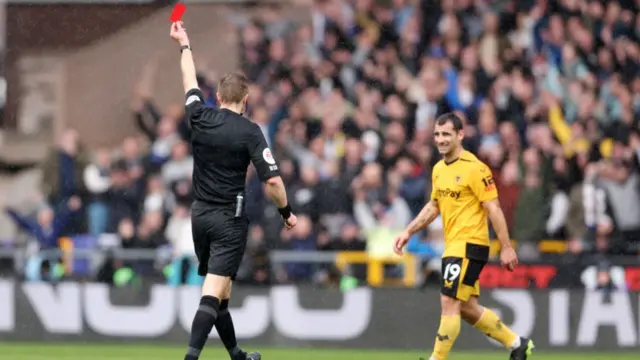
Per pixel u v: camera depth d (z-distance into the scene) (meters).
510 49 51.62
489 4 52.53
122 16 50.25
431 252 42.09
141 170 46.25
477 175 26.50
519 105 49.12
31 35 50.22
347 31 51.59
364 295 39.78
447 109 48.22
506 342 27.61
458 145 26.86
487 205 26.50
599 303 39.50
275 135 47.69
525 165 44.88
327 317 39.75
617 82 51.25
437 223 42.34
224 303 24.66
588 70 51.56
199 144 23.86
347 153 45.00
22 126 50.31
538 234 43.97
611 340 39.41
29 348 38.38
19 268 43.28
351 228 42.78
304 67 50.47
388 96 49.06
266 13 51.69
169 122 47.59
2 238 49.38
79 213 45.62
